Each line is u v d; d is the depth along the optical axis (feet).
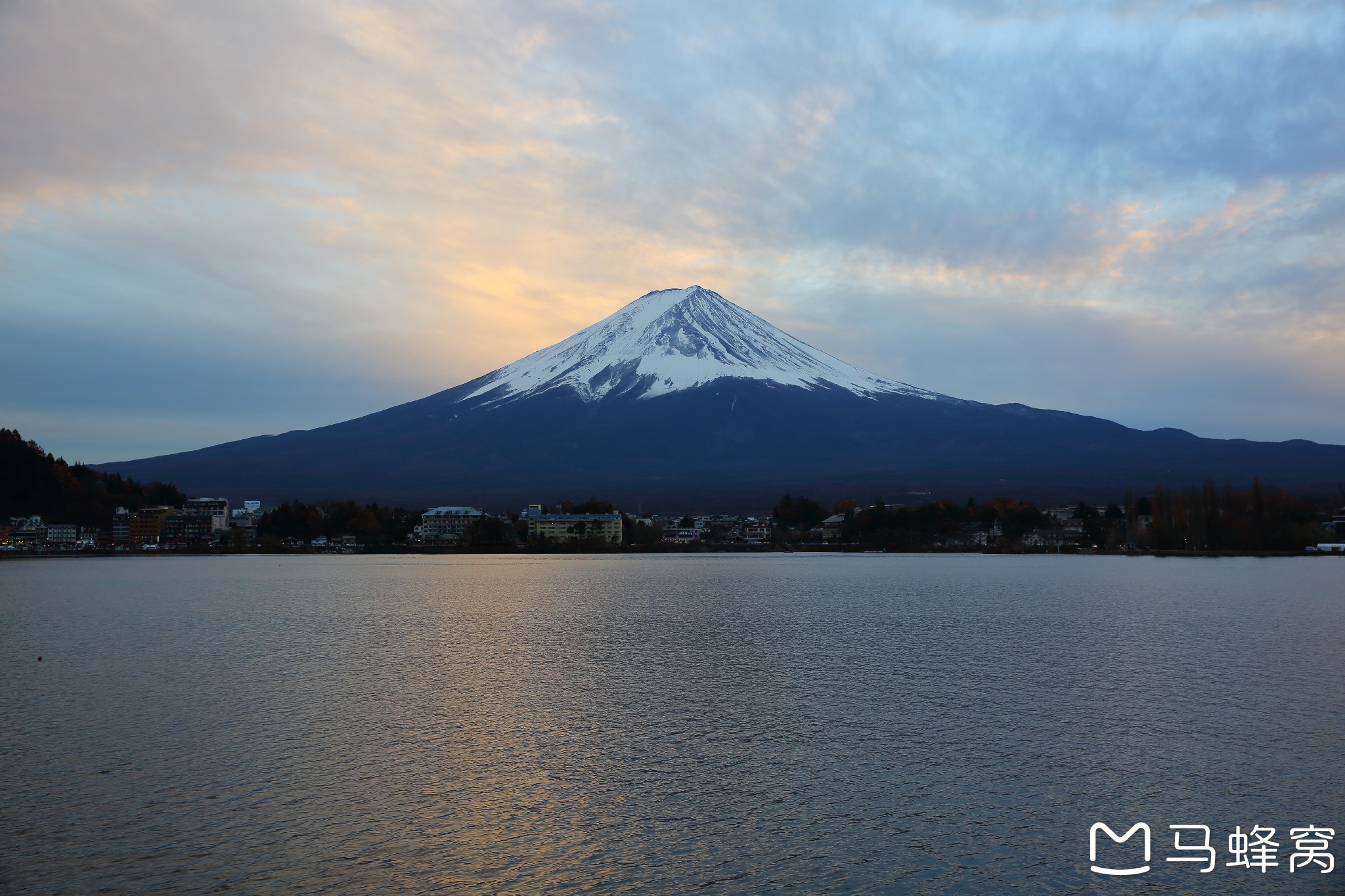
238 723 230.07
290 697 258.78
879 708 245.24
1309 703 250.57
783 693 264.11
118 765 195.93
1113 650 340.59
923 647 347.97
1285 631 391.24
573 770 193.36
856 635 383.45
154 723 229.04
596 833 161.68
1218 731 221.87
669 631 398.42
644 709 245.04
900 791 181.47
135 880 143.84
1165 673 292.40
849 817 169.17
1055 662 315.78
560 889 142.41
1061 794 180.04
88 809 171.01
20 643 363.97
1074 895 141.69
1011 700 254.27
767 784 185.37
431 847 155.63
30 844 156.04
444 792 180.24
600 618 449.06
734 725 228.02
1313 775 190.08
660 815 169.37
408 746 210.18
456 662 318.24
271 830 162.09
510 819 167.53
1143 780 187.32
